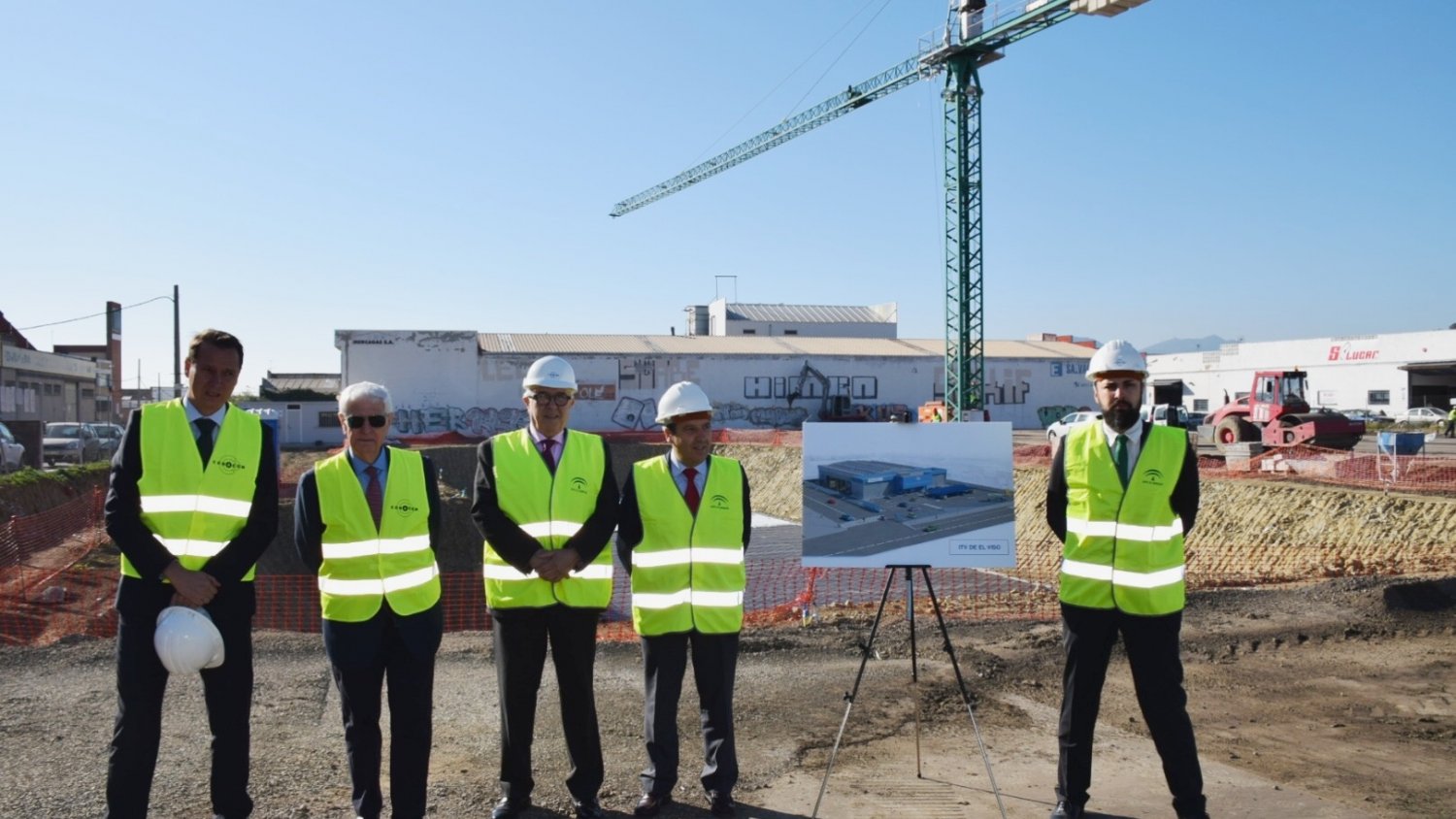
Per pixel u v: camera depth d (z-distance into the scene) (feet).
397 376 149.89
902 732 19.34
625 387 159.43
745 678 23.16
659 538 15.57
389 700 13.99
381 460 14.26
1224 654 25.45
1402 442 71.97
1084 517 14.66
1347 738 19.06
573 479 14.90
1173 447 14.46
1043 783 16.62
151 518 12.87
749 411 165.07
